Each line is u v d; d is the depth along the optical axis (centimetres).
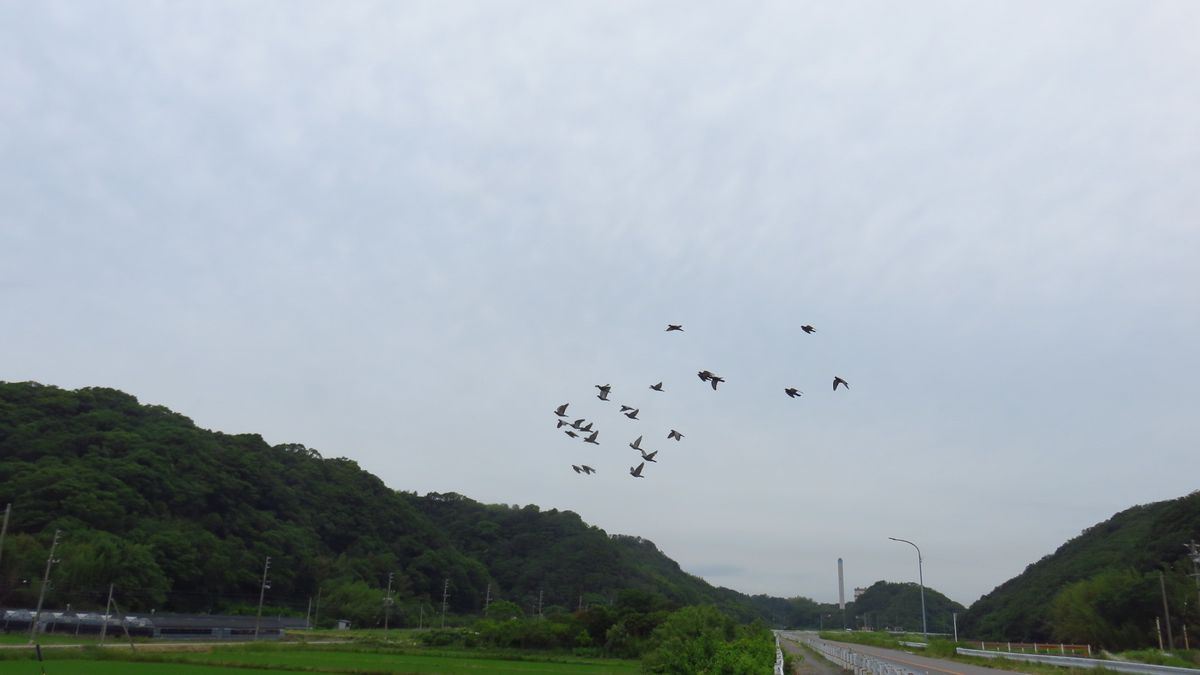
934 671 4072
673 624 5331
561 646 7388
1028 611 9994
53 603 7638
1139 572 8038
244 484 10925
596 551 15288
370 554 12619
